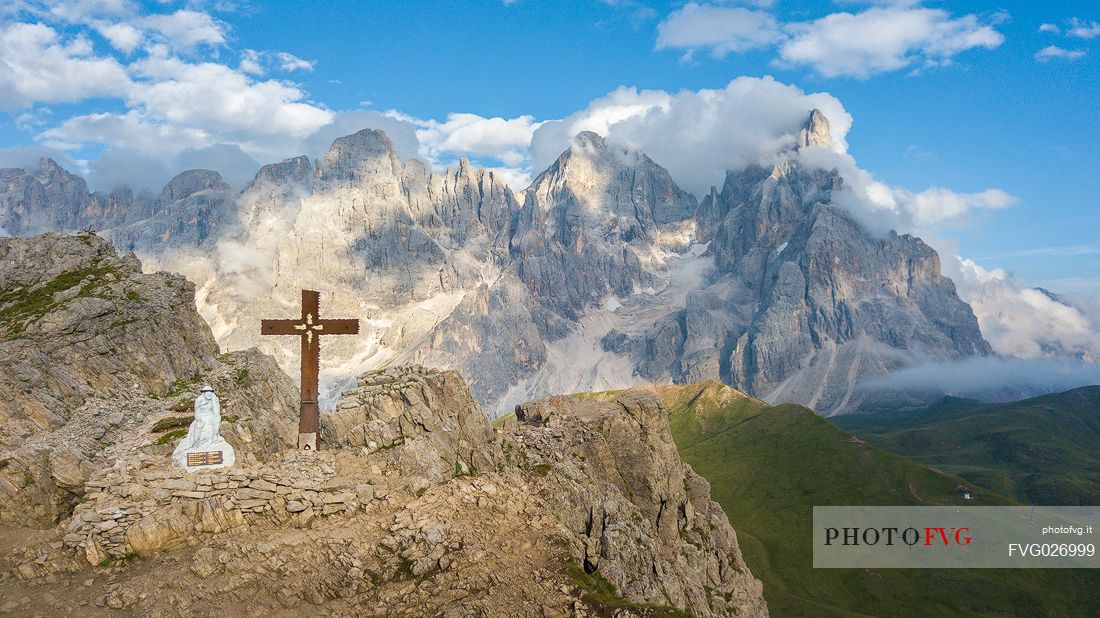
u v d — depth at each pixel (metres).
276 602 28.20
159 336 63.25
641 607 31.86
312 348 36.75
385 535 31.28
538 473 42.38
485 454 41.41
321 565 29.64
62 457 35.88
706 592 61.44
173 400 51.19
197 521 30.78
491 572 31.27
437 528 31.75
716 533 70.81
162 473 32.09
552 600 31.14
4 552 30.39
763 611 66.81
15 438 44.84
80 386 52.03
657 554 44.81
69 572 29.11
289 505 31.42
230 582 28.41
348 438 36.56
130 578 28.50
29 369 49.47
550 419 61.12
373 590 29.22
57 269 63.97
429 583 29.67
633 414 67.50
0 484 33.34
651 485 61.97
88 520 30.14
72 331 55.56
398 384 39.38
